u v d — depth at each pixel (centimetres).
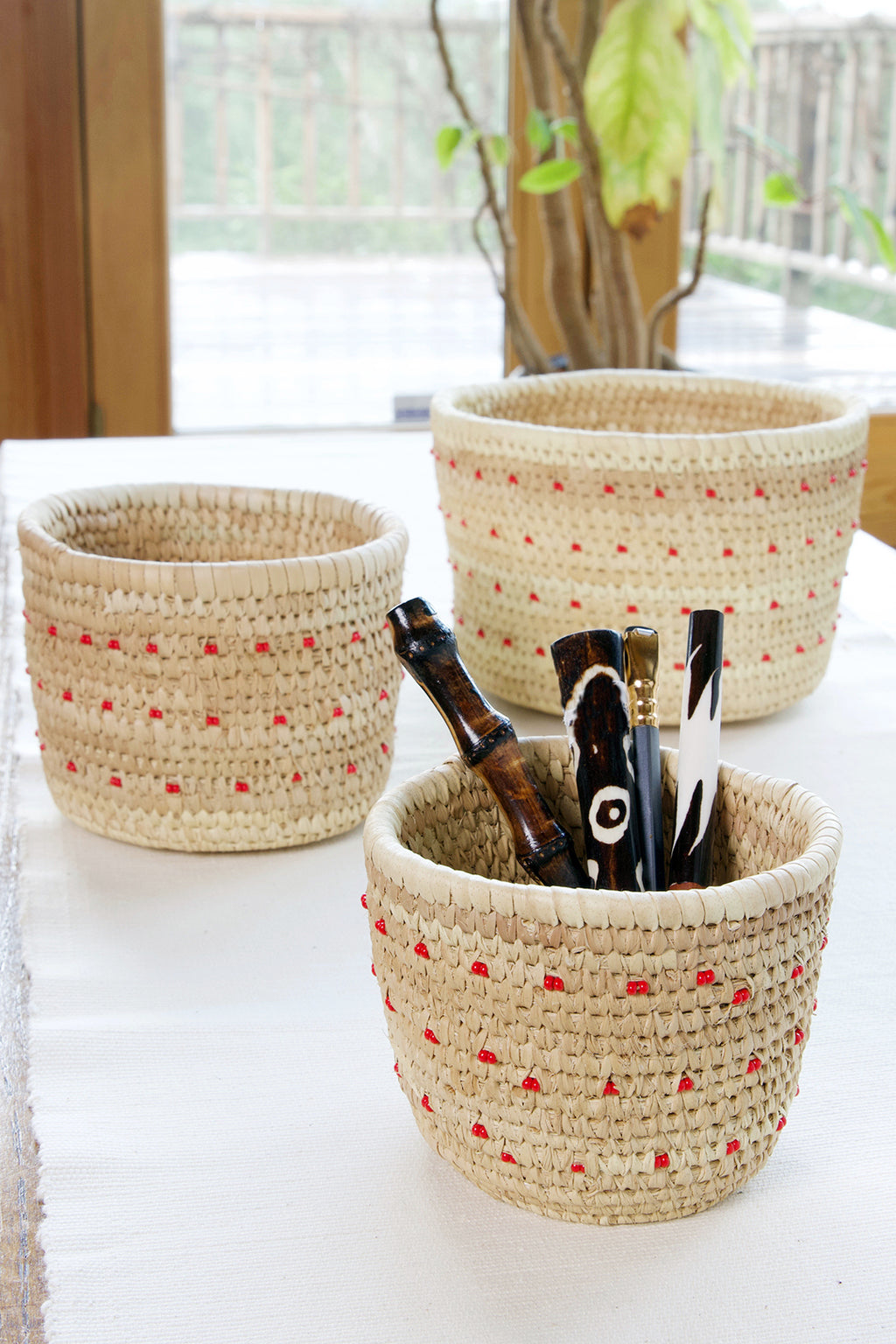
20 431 170
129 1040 46
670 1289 36
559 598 72
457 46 170
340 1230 38
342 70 169
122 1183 40
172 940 53
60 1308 35
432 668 43
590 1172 36
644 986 34
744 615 71
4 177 159
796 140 177
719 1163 37
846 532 74
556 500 70
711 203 120
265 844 59
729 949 35
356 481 113
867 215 115
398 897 37
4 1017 47
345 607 58
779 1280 37
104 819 59
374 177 174
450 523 77
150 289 167
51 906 55
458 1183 40
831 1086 45
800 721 76
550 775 46
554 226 127
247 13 164
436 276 179
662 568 69
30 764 68
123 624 56
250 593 55
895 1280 37
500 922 35
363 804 61
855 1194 40
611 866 41
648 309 174
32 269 163
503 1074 36
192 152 168
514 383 85
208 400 178
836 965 52
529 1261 37
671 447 67
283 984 50
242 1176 40
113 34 157
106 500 68
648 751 44
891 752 72
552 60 162
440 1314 35
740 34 115
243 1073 45
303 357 179
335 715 58
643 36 108
